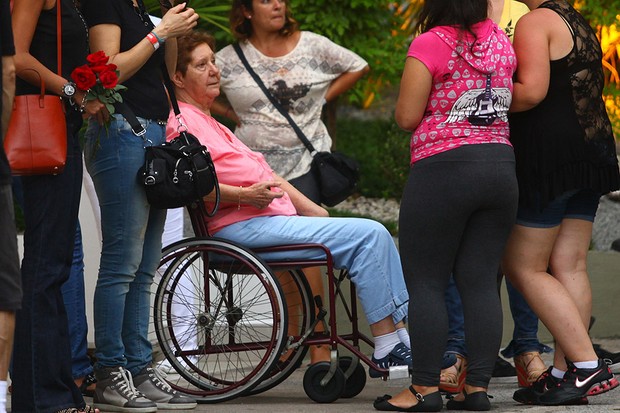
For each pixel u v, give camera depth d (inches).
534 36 467.8
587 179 472.7
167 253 513.0
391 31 1038.4
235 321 530.3
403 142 1245.1
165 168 460.1
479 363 458.6
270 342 501.7
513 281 486.0
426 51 444.5
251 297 604.4
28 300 413.7
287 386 582.9
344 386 509.0
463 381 517.3
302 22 976.9
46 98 407.5
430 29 451.8
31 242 418.0
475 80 445.7
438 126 447.2
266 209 520.7
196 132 528.1
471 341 458.0
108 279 464.8
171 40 514.6
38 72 407.5
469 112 446.0
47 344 415.2
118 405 464.1
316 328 565.0
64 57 424.8
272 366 501.7
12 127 403.2
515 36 473.7
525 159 474.0
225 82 615.8
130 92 462.6
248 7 610.9
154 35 454.6
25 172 405.4
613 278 743.7
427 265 453.1
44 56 418.3
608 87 1086.4
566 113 472.4
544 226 477.4
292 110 614.2
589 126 474.0
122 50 459.8
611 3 1053.8
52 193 415.8
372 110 1515.7
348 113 1509.6
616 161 484.7
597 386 470.9
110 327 466.6
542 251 478.6
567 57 470.6
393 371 498.3
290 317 568.7
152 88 469.7
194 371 523.8
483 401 458.6
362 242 506.3
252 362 581.0
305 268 553.9
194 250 510.3
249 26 618.8
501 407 479.2
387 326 507.2
